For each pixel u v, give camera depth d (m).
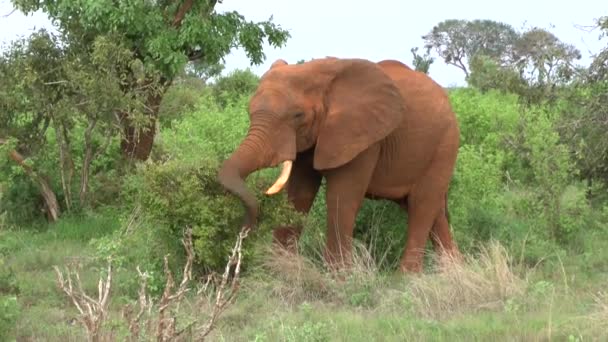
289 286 12.65
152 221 12.84
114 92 17.62
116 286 12.60
